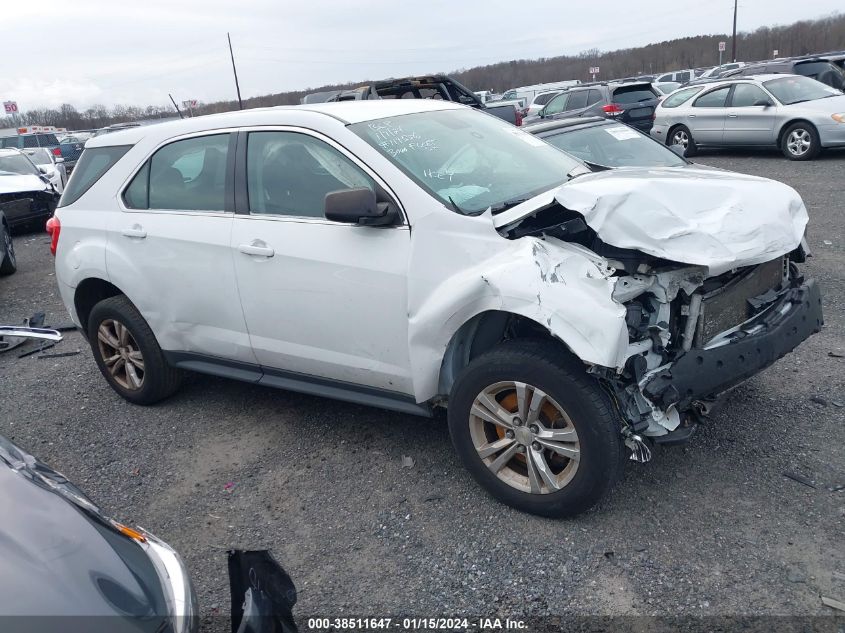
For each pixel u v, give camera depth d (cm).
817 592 277
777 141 1403
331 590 306
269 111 412
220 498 383
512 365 321
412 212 347
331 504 368
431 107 440
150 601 193
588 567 303
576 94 1769
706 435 396
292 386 420
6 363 630
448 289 333
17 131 3788
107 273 473
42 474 235
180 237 431
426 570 313
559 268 308
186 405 502
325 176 379
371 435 433
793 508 327
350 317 371
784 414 411
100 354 511
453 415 350
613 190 312
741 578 288
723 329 336
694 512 331
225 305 421
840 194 1003
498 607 288
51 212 1351
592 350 289
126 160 470
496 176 386
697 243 306
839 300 588
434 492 368
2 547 192
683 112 1558
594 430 307
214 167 425
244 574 211
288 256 384
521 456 346
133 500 389
